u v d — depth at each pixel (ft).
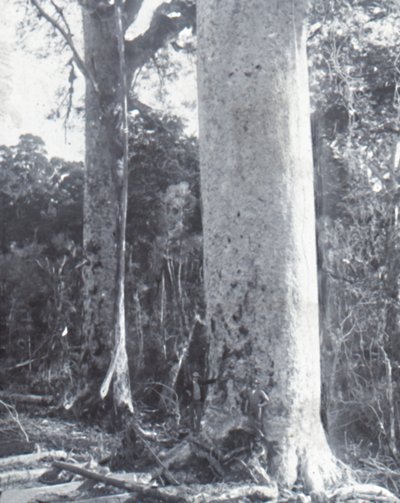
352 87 52.85
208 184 31.91
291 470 29.45
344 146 51.52
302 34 32.32
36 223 83.35
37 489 29.07
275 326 30.50
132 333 60.39
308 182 31.91
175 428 45.01
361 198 47.11
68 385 58.23
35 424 47.32
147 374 58.03
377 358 42.93
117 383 45.80
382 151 51.44
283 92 31.35
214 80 31.71
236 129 31.17
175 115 77.00
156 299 63.93
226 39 31.50
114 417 48.11
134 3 53.98
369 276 44.19
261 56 31.19
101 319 53.26
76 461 35.45
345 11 52.85
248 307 30.71
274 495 27.76
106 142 54.08
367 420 40.55
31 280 72.02
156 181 72.54
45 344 67.87
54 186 87.10
